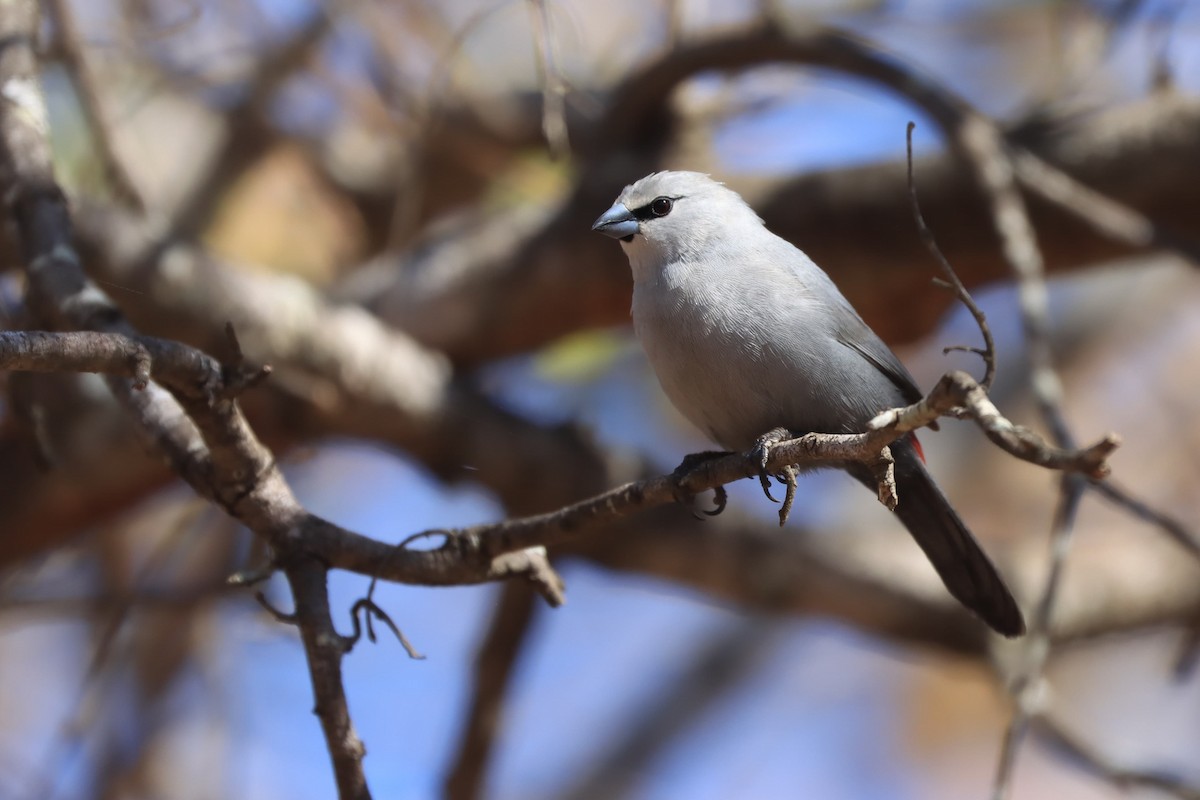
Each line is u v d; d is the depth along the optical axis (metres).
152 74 13.11
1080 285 17.75
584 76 13.92
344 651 6.10
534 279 11.95
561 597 6.84
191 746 12.80
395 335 11.84
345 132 15.01
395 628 6.32
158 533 13.75
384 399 11.39
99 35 11.96
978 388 4.88
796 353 8.16
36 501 11.19
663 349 8.49
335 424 11.48
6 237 9.41
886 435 5.33
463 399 11.84
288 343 10.88
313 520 6.40
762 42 10.89
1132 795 10.41
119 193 10.73
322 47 13.41
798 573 12.49
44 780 9.83
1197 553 7.64
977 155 10.01
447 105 13.18
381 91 13.10
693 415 8.70
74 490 11.18
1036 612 7.88
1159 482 16.80
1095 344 17.61
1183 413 17.14
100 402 11.04
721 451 9.00
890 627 12.76
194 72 13.18
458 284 12.09
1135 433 17.25
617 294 11.99
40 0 9.05
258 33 13.25
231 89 14.20
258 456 6.32
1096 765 9.98
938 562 8.55
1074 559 13.52
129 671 12.58
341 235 14.77
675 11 11.55
